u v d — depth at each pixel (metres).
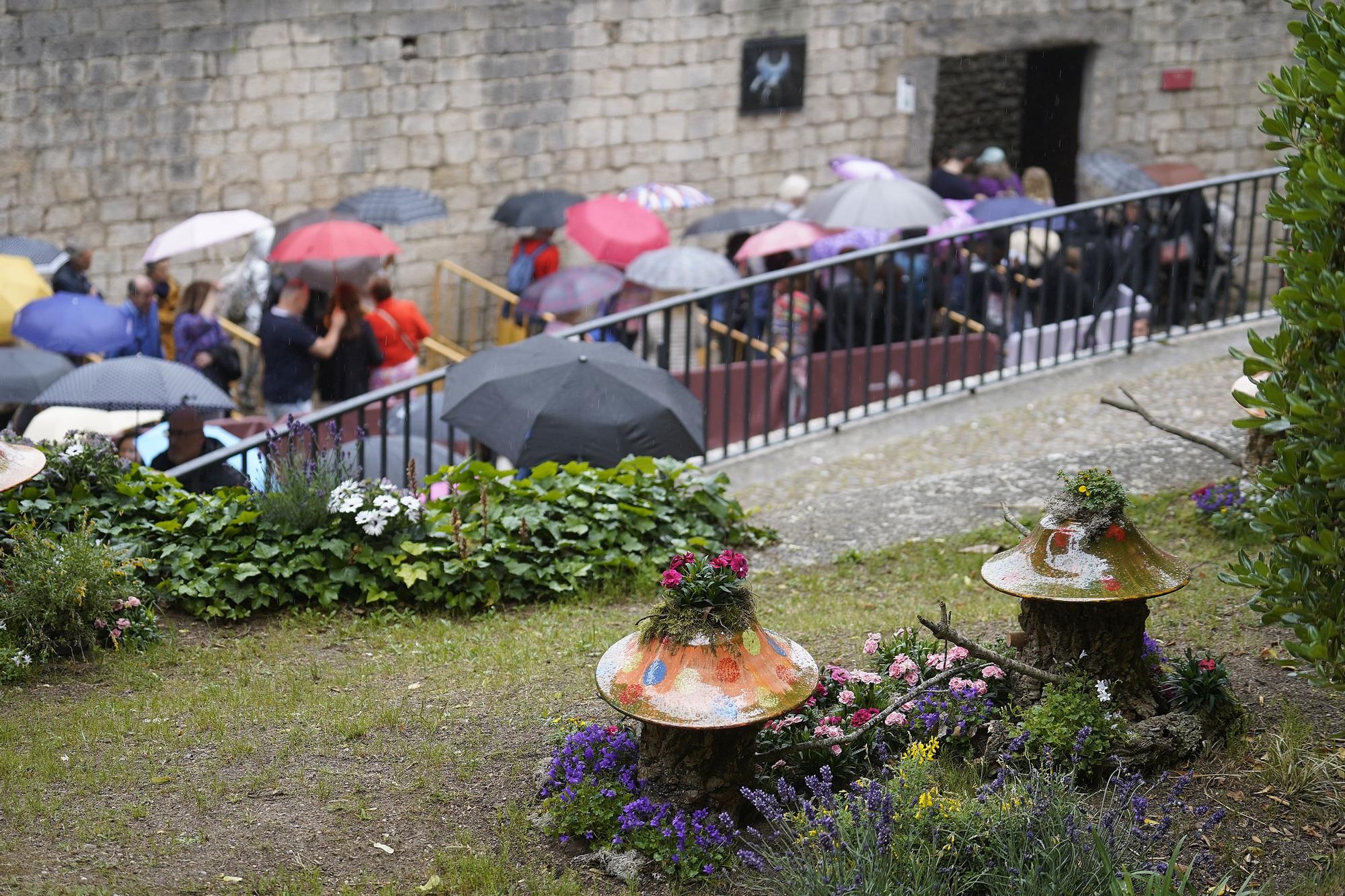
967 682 5.06
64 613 6.45
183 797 5.05
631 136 17.03
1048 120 20.42
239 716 5.82
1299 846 4.44
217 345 12.10
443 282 16.53
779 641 4.68
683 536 8.00
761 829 4.70
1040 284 10.43
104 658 6.51
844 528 8.26
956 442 9.45
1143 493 8.19
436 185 16.22
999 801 4.33
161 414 9.78
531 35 16.23
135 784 5.14
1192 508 7.88
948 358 10.40
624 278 14.00
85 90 14.38
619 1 16.56
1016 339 11.02
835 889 4.04
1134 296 10.63
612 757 4.84
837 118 18.02
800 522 8.41
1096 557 4.76
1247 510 7.28
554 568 7.61
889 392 10.99
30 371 10.16
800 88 17.69
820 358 10.84
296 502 7.47
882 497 8.64
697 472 8.30
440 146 16.12
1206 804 4.66
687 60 17.06
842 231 13.26
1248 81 19.69
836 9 17.61
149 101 14.68
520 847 4.71
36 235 14.50
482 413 8.25
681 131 17.27
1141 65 19.20
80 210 14.62
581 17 16.44
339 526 7.49
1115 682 4.89
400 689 6.18
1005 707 5.06
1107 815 4.20
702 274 13.06
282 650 6.80
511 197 15.90
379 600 7.38
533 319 15.23
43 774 5.18
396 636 7.05
